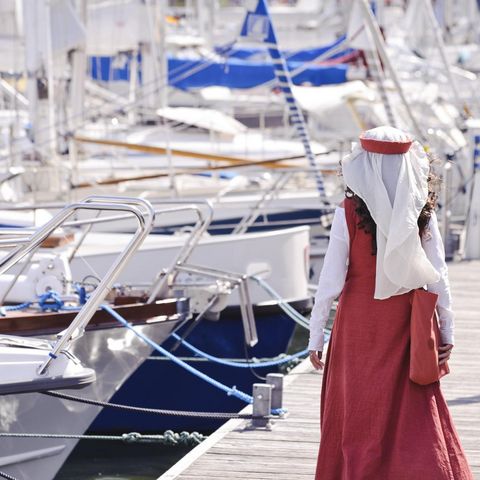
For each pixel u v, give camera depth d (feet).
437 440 39.75
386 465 39.83
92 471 78.23
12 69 136.87
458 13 269.03
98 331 67.36
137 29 159.63
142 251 85.92
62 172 118.42
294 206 127.75
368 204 40.57
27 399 61.72
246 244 88.89
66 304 70.59
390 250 39.91
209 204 76.89
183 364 69.92
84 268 84.64
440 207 144.77
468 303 110.11
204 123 142.51
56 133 126.62
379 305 41.22
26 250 55.93
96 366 67.62
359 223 41.37
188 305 73.67
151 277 86.07
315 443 59.41
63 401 64.28
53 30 131.85
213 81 167.32
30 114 122.72
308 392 71.77
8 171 110.11
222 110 167.84
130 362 69.92
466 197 154.92
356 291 41.70
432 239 41.52
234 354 88.53
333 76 170.71
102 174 139.13
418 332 40.32
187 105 175.11
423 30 223.51
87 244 94.48
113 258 85.05
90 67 173.17
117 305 71.31
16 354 53.16
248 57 187.73
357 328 41.29
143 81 159.43
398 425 40.24
